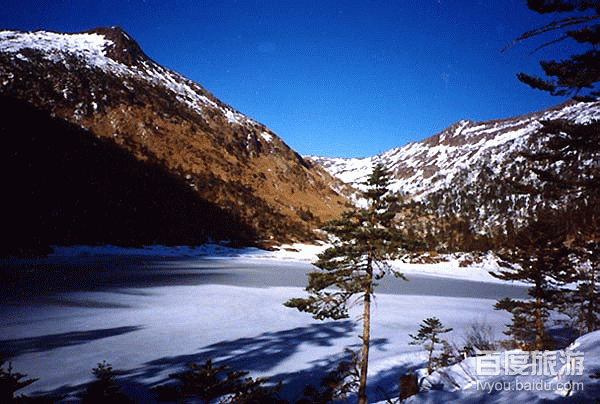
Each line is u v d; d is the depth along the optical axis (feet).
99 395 31.96
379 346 64.39
